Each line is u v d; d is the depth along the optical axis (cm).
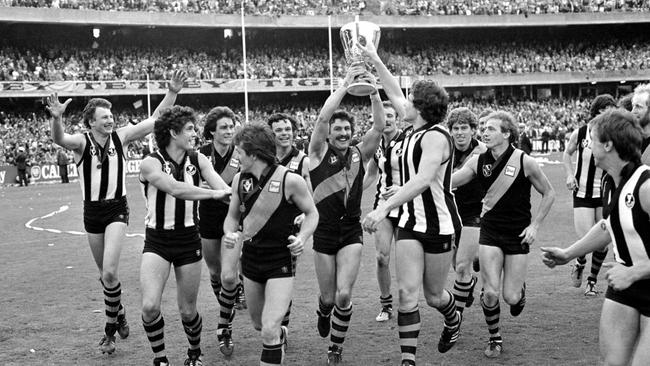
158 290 606
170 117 613
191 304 632
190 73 4319
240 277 860
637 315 435
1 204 2409
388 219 770
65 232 1688
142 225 1744
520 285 670
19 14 3881
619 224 436
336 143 666
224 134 774
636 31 5531
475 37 5362
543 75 5097
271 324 530
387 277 785
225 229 571
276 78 4500
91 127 738
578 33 5506
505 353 664
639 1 5238
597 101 859
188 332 639
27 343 742
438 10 4975
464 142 793
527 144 2384
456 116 793
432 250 577
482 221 684
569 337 709
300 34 4941
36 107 4147
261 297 564
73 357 691
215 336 760
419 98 568
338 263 664
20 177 3294
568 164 913
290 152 735
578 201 899
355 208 668
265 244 546
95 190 736
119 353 705
